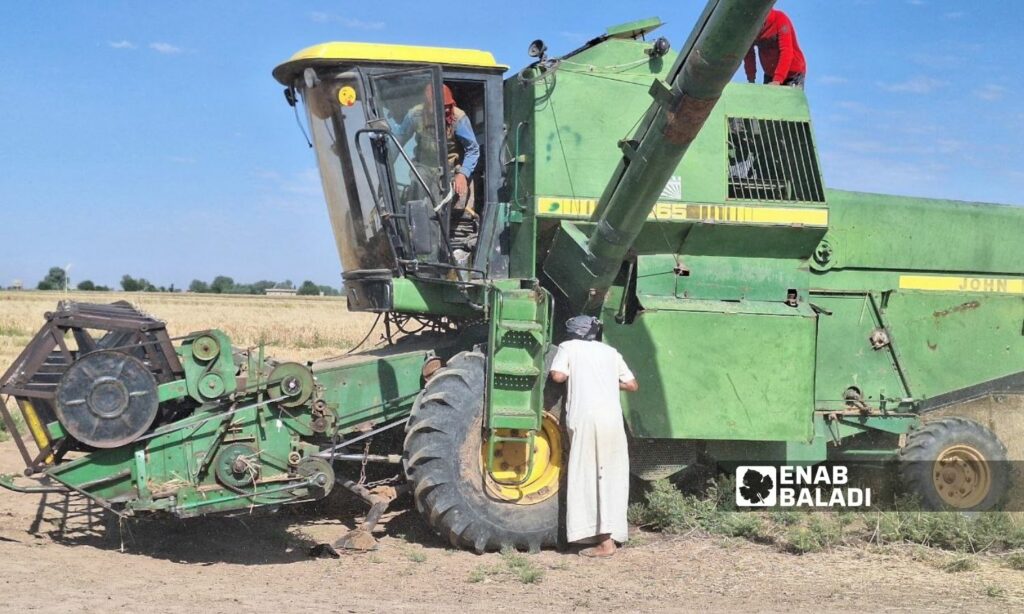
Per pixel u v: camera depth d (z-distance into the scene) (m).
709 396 7.84
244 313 45.91
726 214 8.08
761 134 8.33
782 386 7.95
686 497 8.34
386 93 7.60
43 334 6.57
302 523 7.88
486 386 7.07
